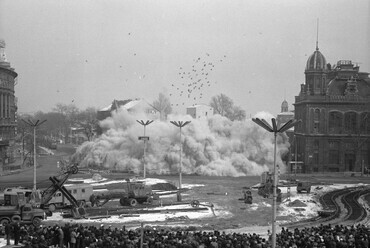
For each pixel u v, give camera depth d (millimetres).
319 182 109938
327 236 36469
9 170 126250
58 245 38094
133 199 71625
